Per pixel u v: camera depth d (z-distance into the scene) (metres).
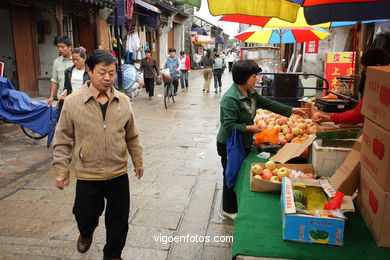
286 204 1.96
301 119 3.88
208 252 3.18
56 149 2.50
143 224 3.64
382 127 1.85
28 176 4.91
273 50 10.41
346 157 2.46
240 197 2.58
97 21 11.27
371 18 2.76
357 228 2.00
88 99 2.41
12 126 7.61
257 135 3.35
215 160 5.75
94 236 3.42
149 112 10.03
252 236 1.96
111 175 2.54
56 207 3.98
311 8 2.75
